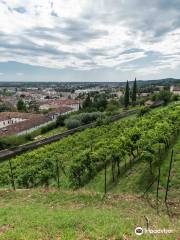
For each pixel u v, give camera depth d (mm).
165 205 18031
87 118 82125
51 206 18125
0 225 12852
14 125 80375
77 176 27562
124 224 13164
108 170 30703
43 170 29297
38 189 23047
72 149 44688
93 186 26812
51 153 42156
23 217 14258
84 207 17703
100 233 11625
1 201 19812
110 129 55656
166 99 95938
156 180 23969
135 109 93375
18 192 21766
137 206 17688
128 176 26969
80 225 12719
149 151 26219
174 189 21531
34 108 144500
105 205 18062
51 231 11852
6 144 58531
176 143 34719
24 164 37938
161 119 47312
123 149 29328
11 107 144875
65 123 80062
